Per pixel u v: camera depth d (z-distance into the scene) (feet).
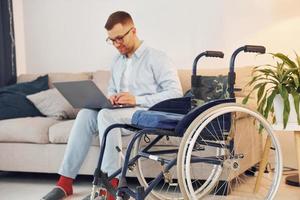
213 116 4.87
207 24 9.90
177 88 7.05
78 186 7.74
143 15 10.41
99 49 10.91
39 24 11.37
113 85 7.87
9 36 10.82
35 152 8.01
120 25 7.06
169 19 10.21
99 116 6.30
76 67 11.16
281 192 7.18
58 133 7.77
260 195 6.77
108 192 5.23
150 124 5.08
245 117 7.00
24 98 9.34
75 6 11.03
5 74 10.63
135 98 6.74
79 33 11.06
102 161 5.76
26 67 11.54
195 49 10.03
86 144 6.77
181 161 4.71
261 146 8.50
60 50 11.27
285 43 9.26
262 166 7.09
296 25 9.14
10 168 8.18
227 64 9.77
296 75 6.70
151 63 7.33
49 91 9.61
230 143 5.52
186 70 9.05
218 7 9.79
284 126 6.63
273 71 6.89
